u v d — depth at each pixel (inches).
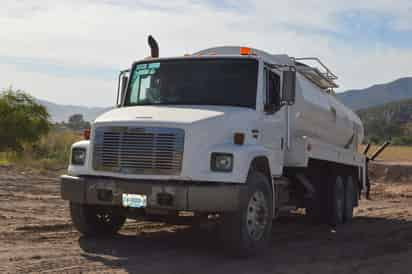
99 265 282.8
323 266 307.0
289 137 398.9
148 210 312.2
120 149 313.6
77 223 349.7
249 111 342.0
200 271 280.2
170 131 306.0
